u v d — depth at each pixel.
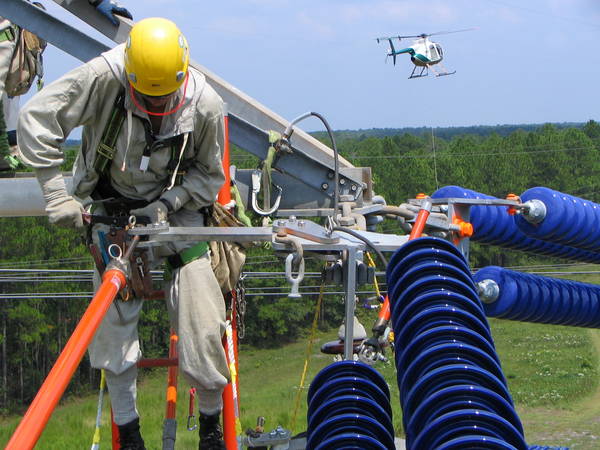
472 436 3.05
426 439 3.20
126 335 4.05
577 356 46.31
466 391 3.30
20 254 52.97
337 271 4.40
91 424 40.41
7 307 51.75
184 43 3.73
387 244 4.43
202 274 4.02
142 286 3.91
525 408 36.41
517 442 3.16
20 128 3.73
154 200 4.05
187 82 3.82
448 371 3.39
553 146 85.19
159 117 3.81
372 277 4.39
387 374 39.12
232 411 4.48
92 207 4.16
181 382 45.69
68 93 3.71
